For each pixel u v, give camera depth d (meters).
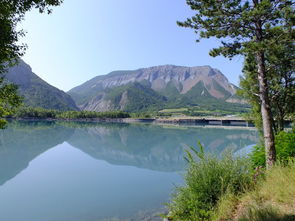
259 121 14.59
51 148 38.12
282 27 8.07
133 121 148.12
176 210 6.50
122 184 19.05
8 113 6.73
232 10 8.52
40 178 20.83
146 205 14.07
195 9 9.19
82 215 12.87
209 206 5.87
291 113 13.29
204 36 9.37
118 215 12.68
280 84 12.67
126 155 34.75
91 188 17.91
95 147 41.84
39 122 111.19
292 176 5.49
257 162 9.52
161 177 21.53
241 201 5.51
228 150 7.22
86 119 150.50
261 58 8.84
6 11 4.87
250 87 12.74
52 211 13.48
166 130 79.88
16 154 31.72
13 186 18.45
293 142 8.83
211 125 106.44
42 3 5.32
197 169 6.73
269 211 4.31
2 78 5.77
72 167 25.52
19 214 13.09
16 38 5.21
